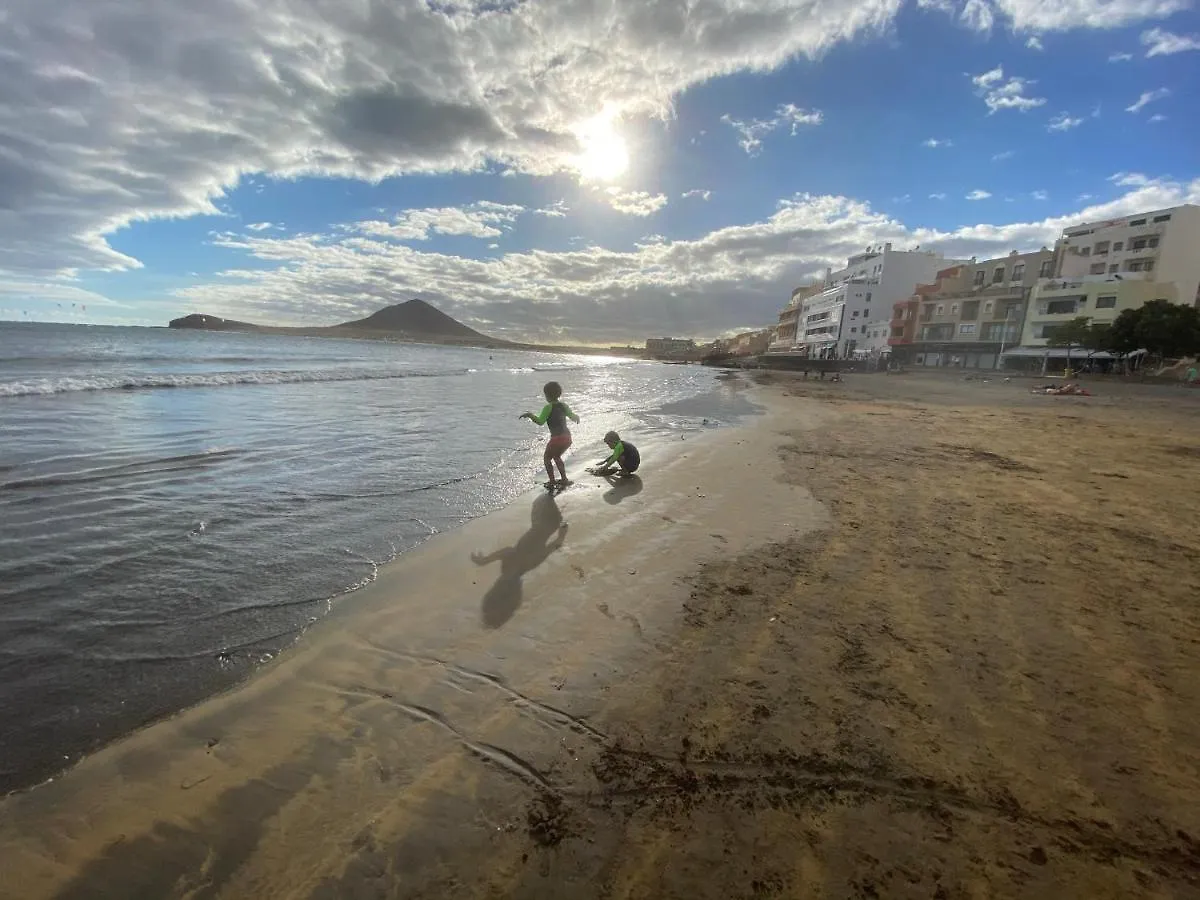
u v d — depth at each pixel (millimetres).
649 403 21344
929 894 1883
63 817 2178
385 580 4441
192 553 4793
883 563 4855
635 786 2371
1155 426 15523
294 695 2988
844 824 2168
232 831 2150
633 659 3365
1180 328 42719
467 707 2912
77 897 1874
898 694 2982
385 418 13031
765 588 4352
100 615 3717
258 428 10789
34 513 5535
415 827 2180
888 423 15422
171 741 2613
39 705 2814
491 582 4465
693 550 5207
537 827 2180
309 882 1950
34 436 9000
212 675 3139
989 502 6859
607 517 6215
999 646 3459
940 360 68812
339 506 6277
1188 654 3352
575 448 10562
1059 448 11055
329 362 37188
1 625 3539
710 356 115625
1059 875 1936
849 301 83438
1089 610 3939
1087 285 53938
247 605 3945
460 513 6250
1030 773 2406
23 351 31172
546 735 2697
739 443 11461
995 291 62656
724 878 1954
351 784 2393
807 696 2971
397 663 3307
